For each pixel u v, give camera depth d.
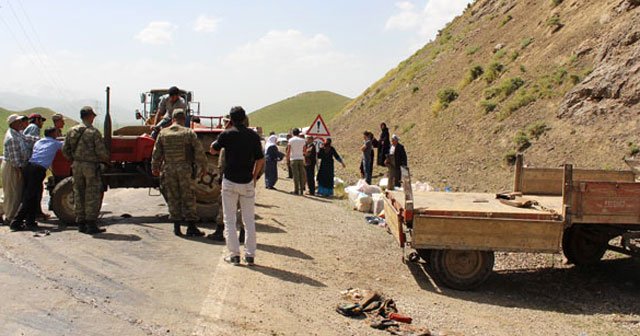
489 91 22.47
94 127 9.16
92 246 8.22
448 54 33.94
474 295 7.71
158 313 5.57
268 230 10.45
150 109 17.39
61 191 9.88
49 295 5.97
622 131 15.40
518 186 10.14
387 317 6.27
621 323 6.87
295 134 16.98
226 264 7.43
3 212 10.03
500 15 31.73
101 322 5.29
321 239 10.16
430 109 26.95
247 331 5.29
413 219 7.57
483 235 7.58
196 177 9.79
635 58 16.72
